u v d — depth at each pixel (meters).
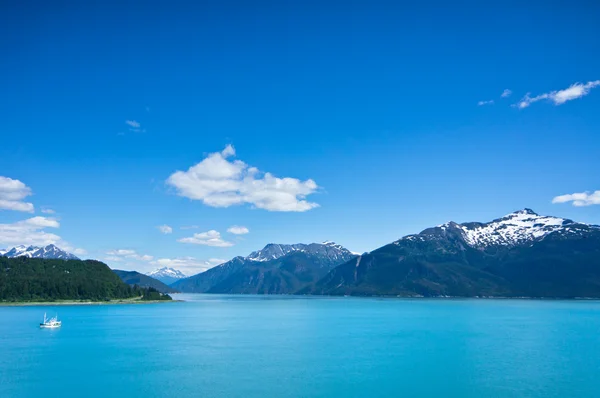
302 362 100.81
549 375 87.94
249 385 81.25
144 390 78.31
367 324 191.62
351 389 78.81
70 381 84.44
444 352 113.12
